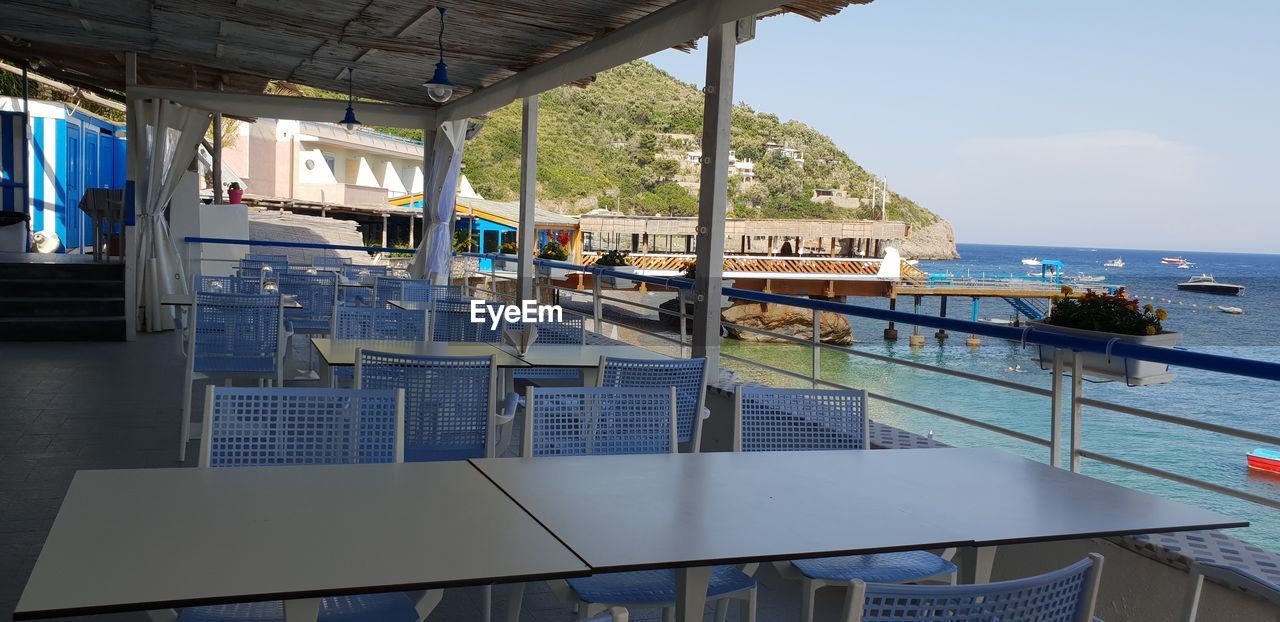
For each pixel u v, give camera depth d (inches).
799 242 1449.3
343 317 188.4
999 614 51.3
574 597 86.1
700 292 197.6
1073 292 171.3
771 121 3873.0
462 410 128.0
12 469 175.2
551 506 75.0
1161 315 159.6
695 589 72.3
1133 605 104.0
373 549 62.7
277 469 82.7
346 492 76.4
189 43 338.0
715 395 191.6
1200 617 96.0
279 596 54.1
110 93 516.7
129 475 78.5
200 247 424.8
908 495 83.6
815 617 119.4
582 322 195.3
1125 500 84.7
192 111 378.0
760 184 3570.4
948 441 741.9
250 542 62.9
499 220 1162.6
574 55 256.7
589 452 110.2
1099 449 741.3
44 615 50.1
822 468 92.7
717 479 86.4
